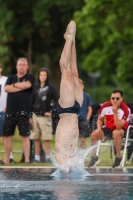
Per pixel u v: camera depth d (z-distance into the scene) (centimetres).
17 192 1661
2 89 2791
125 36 6519
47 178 1964
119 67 6669
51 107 2831
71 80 1992
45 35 7269
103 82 7281
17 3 7181
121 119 2541
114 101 2528
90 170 2236
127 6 6506
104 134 2528
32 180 1914
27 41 7300
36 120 2802
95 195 1603
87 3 6612
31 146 2794
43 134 2783
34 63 7431
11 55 7125
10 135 2641
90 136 2711
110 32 6612
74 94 1991
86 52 7569
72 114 1991
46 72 2847
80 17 6688
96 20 6625
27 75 2666
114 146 2531
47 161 2700
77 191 1677
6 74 6956
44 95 2827
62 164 2034
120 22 6575
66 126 1991
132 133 2573
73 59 2003
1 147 3384
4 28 6875
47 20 7031
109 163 2583
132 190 1692
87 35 6675
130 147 2625
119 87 10194
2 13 6975
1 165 2492
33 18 7000
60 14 7250
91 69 7075
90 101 2961
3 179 1942
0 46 6638
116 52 6931
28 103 2652
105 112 2545
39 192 1659
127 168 2345
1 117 2766
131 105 3070
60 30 7325
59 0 6981
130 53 6644
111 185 1797
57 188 1736
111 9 6550
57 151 2016
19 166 2427
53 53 7438
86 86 11394
